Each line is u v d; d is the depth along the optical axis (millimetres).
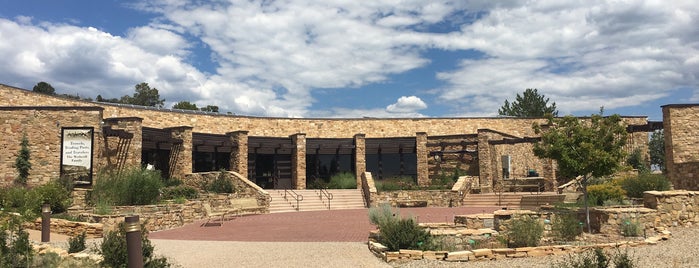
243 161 32000
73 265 10531
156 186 21391
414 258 11578
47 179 22156
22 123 22172
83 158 22453
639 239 14086
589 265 9109
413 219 13844
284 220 21547
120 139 25109
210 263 11508
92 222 16953
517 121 40750
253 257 12164
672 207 16172
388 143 36562
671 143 24109
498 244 13688
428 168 35656
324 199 29359
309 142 35531
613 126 15883
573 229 14945
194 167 32312
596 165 15375
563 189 27578
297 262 11477
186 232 17797
